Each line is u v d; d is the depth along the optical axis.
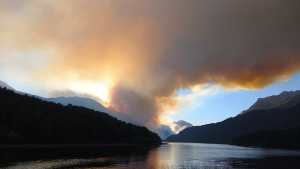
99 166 104.38
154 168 102.56
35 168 92.38
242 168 107.88
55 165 101.88
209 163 125.38
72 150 180.88
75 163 110.38
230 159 151.12
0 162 104.44
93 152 171.12
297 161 141.75
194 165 115.50
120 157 144.38
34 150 168.62
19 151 156.25
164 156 164.12
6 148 174.12
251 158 160.75
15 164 100.38
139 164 114.38
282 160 148.00
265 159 154.25
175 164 117.69
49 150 172.50
